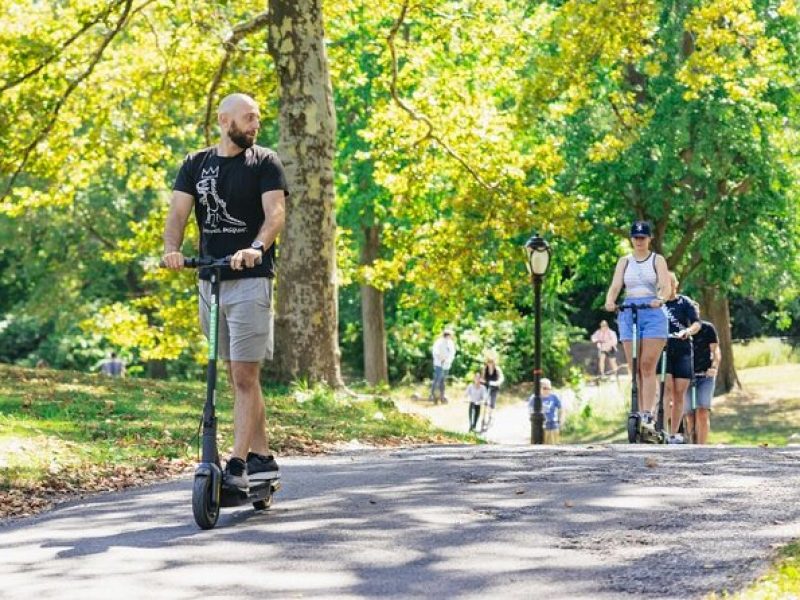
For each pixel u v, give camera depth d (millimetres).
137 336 29062
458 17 27141
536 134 35438
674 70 33938
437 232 28453
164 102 27188
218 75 26047
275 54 21047
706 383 18141
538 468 10164
